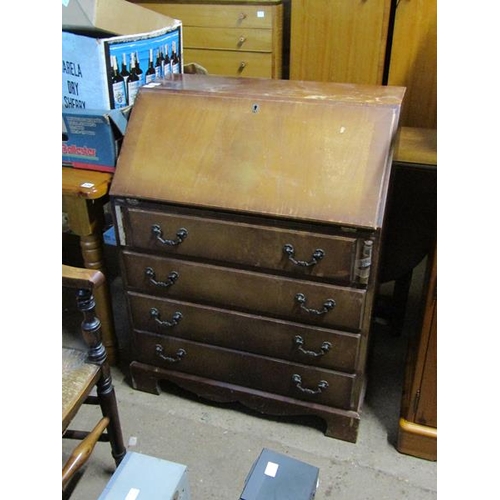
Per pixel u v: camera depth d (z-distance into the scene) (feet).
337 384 4.53
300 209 3.89
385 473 4.50
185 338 4.88
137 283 4.74
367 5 6.31
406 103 6.68
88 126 4.53
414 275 7.16
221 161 4.17
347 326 4.20
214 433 4.90
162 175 4.27
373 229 3.73
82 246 4.87
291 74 6.98
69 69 4.80
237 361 4.78
